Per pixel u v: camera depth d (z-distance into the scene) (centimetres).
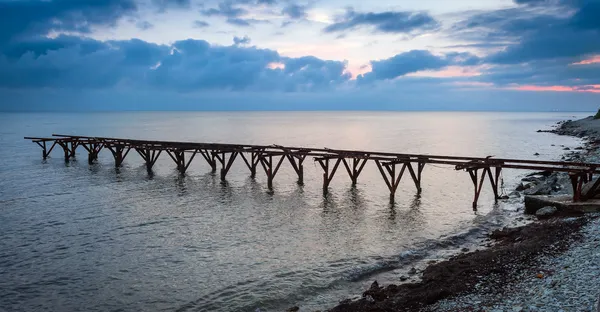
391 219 2641
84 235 2333
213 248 2127
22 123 16738
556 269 1442
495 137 9550
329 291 1617
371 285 1580
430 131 12375
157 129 13050
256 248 2120
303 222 2592
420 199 3186
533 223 2195
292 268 1848
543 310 1109
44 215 2728
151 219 2653
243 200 3197
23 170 4569
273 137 9894
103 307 1532
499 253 1708
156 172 4462
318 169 4678
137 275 1803
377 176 4219
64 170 4572
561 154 5766
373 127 15175
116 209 2898
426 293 1380
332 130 13150
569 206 2292
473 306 1242
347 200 3183
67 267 1891
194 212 2834
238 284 1698
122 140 4684
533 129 12750
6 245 2169
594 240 1697
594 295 1138
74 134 10106
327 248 2103
